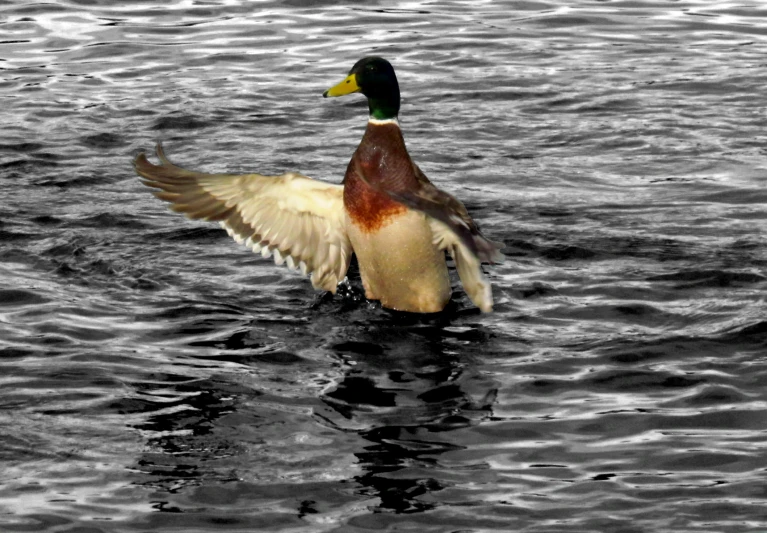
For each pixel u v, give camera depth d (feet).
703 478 28.17
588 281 40.81
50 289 40.50
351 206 37.65
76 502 27.32
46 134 58.85
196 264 43.11
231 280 41.68
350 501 27.45
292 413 31.81
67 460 29.25
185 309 39.04
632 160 55.01
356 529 26.35
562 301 39.27
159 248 44.60
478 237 33.83
